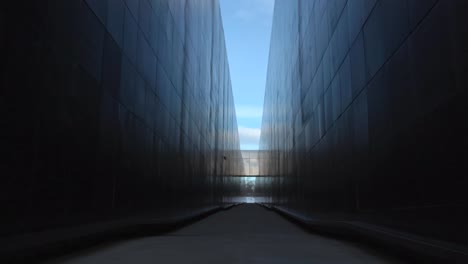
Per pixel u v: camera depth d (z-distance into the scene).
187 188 17.70
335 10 10.86
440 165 4.82
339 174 10.43
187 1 17.61
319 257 6.62
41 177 5.46
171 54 14.30
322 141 12.90
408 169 5.81
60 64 5.98
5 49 4.56
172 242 8.82
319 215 13.30
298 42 19.05
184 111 17.05
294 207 19.98
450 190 4.57
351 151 9.17
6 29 4.58
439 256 4.57
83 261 5.90
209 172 26.44
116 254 6.75
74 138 6.52
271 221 18.81
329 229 10.35
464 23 4.23
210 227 14.80
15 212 4.83
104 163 7.89
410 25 5.70
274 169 33.78
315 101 14.24
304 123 16.94
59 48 5.95
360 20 8.38
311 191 15.01
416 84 5.51
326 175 12.20
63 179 6.12
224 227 14.79
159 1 12.46
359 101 8.48
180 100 16.14
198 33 21.14
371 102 7.62
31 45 5.14
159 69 12.52
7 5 4.60
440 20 4.79
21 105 4.92
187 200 17.64
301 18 18.00
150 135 11.44
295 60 20.25
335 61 10.88
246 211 32.19
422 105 5.31
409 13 5.73
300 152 18.22
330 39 11.56
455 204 4.45
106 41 7.97
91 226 7.21
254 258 6.56
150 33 11.45
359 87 8.47
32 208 5.22
